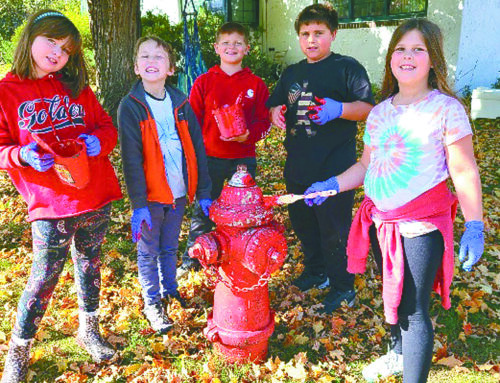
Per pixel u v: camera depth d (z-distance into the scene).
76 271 2.74
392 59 2.27
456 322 3.21
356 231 2.50
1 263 3.99
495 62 10.95
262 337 2.70
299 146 3.19
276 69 13.16
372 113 2.40
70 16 12.96
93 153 2.40
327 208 3.05
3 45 15.24
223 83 3.76
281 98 3.36
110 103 7.84
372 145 2.38
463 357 2.85
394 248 2.28
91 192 2.49
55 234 2.43
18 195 5.59
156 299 3.15
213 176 3.84
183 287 3.61
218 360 2.79
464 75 10.46
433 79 2.31
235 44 3.69
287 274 3.83
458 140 2.12
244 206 2.49
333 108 2.86
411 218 2.23
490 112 8.99
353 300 3.38
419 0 10.66
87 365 2.79
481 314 3.32
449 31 10.27
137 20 7.88
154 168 2.91
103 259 4.11
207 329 2.79
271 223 2.65
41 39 2.22
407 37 2.21
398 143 2.24
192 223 3.79
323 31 3.01
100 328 3.10
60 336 3.06
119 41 7.73
